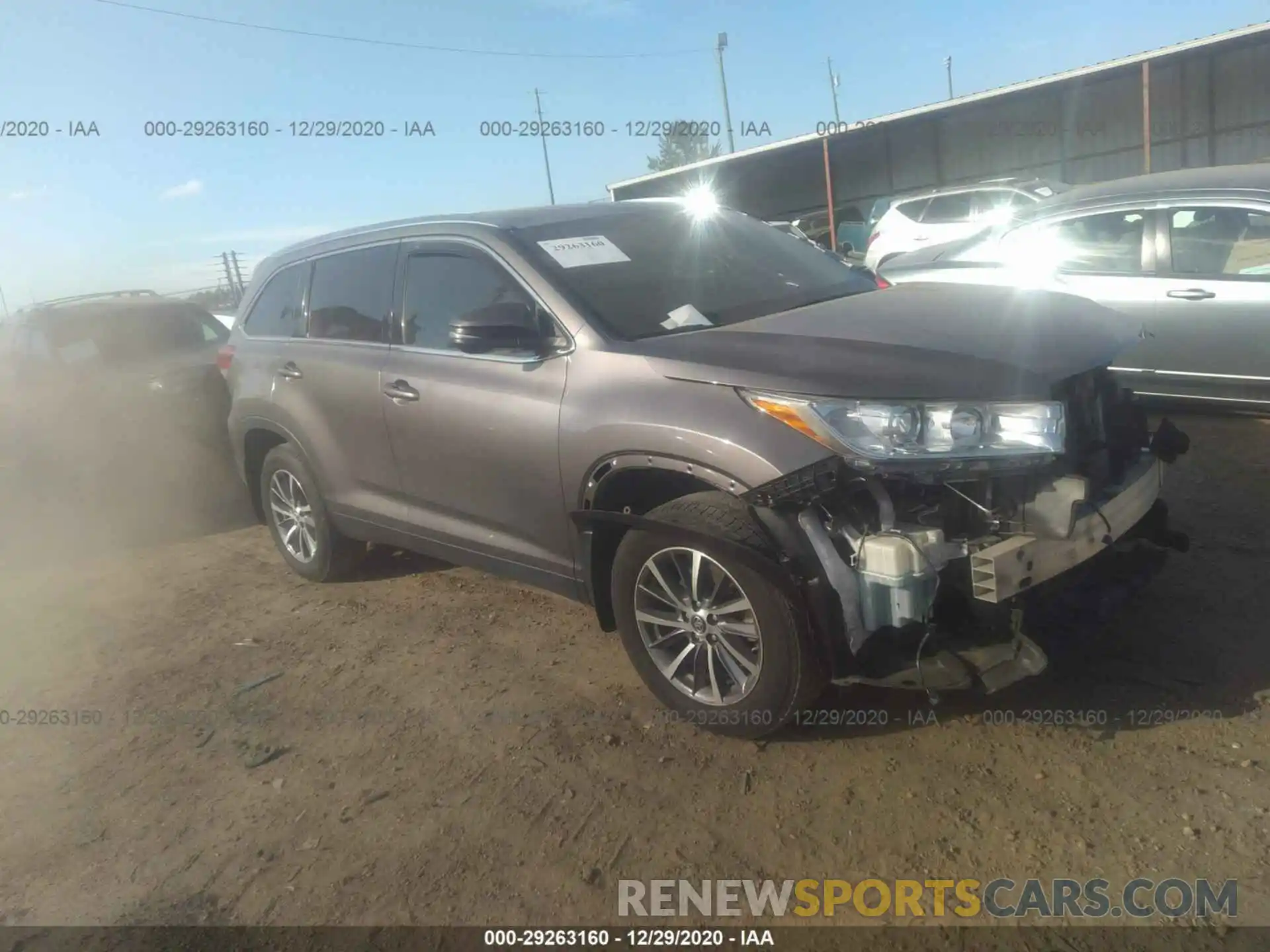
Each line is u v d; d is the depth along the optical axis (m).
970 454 2.79
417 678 4.05
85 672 4.50
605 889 2.70
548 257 3.80
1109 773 2.91
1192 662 3.42
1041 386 2.89
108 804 3.38
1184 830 2.65
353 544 5.13
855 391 2.86
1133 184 6.45
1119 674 3.40
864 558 2.87
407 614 4.73
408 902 2.73
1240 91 19.62
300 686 4.10
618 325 3.53
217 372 7.28
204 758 3.61
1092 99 21.67
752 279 4.08
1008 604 2.91
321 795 3.28
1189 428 6.09
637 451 3.23
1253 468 5.23
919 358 2.98
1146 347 6.08
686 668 3.38
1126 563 3.41
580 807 3.05
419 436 4.14
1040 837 2.70
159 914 2.78
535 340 3.57
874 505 2.98
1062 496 2.88
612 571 3.46
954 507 2.99
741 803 2.99
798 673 2.98
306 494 5.03
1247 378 5.76
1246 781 2.80
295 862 2.95
